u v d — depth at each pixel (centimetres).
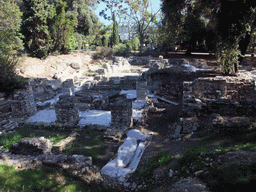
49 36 3462
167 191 562
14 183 622
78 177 702
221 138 880
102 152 967
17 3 3291
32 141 898
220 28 1385
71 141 1093
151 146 1023
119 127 1198
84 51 4719
